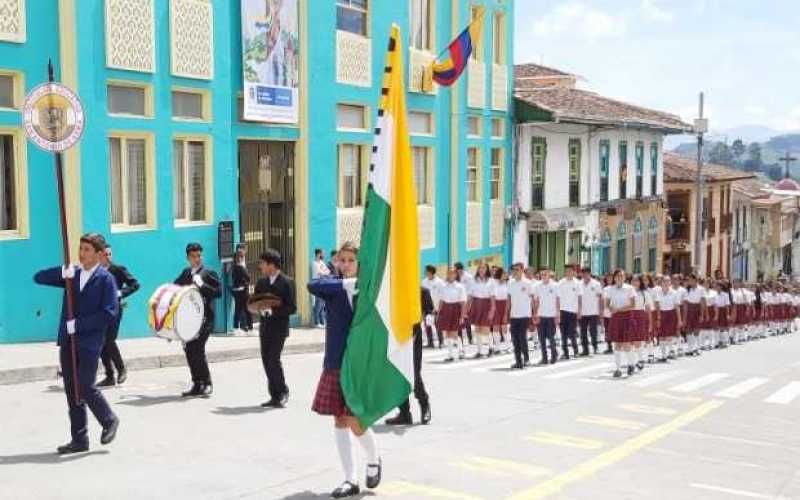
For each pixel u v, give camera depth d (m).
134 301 16.64
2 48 14.27
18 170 14.66
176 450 8.86
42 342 14.77
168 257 17.44
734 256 59.97
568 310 19.97
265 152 20.80
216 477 7.92
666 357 21.61
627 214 40.44
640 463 9.28
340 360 7.48
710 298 26.25
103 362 12.41
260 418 10.55
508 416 11.61
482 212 29.72
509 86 31.34
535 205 32.97
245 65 19.22
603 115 35.62
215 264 18.70
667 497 8.01
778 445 10.62
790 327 37.88
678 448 10.15
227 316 18.97
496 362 18.28
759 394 15.15
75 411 8.59
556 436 10.45
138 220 17.03
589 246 36.72
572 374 16.64
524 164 32.16
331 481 7.92
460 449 9.52
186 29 17.61
